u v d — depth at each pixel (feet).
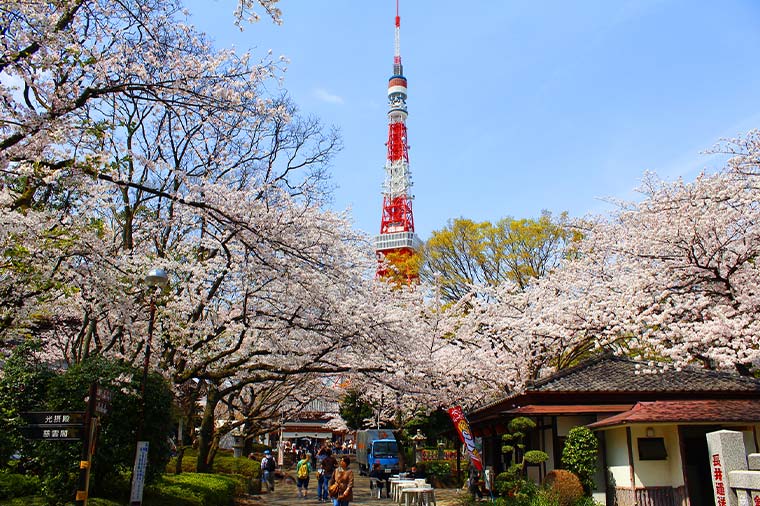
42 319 40.93
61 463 27.99
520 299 63.62
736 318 42.52
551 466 46.42
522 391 46.88
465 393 56.34
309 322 44.52
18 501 26.18
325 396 84.07
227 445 106.42
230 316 45.39
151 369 36.19
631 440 39.32
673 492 38.52
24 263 28.99
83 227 31.53
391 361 45.98
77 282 32.73
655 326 50.24
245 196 38.40
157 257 39.65
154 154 43.80
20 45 22.66
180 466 51.60
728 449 25.89
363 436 94.12
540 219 81.87
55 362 51.98
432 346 56.18
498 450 59.77
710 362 54.13
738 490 25.05
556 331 55.62
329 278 40.73
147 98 26.84
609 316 52.80
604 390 46.93
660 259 49.06
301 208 39.96
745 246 45.14
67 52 23.73
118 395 30.19
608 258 60.44
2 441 29.19
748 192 45.21
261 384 70.28
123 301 33.78
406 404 62.49
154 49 27.91
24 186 26.71
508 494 43.93
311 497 59.21
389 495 62.54
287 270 39.27
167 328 41.91
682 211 46.88
